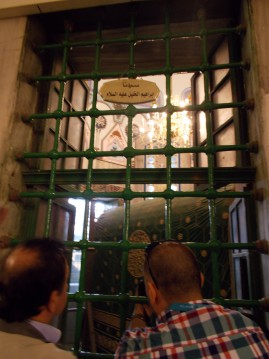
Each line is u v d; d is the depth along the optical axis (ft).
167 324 1.92
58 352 1.65
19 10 4.70
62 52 5.59
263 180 3.52
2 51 4.61
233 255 4.73
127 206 3.78
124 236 3.65
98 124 23.30
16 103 4.38
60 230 5.27
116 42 4.68
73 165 6.07
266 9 4.02
